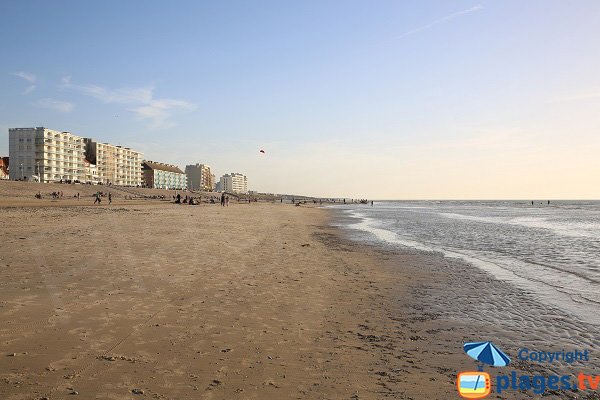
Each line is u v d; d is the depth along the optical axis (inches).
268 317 315.3
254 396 187.8
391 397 192.5
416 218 2267.5
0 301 314.7
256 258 603.8
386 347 262.7
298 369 221.8
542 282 491.5
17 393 178.5
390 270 561.3
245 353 240.7
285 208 3464.6
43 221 1020.5
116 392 184.4
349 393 195.3
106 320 284.8
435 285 466.9
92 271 438.3
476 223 1791.3
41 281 384.8
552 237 1115.9
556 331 307.1
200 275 452.8
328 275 503.8
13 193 2913.4
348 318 326.0
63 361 214.8
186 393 187.2
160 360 223.5
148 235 803.4
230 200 5836.6
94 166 6018.7
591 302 395.9
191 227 1047.0
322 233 1164.5
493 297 412.5
